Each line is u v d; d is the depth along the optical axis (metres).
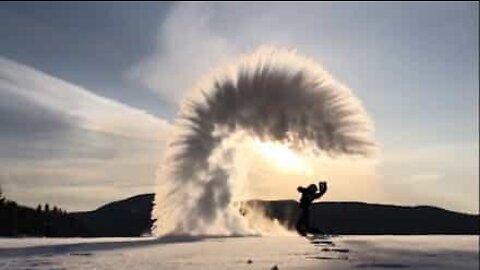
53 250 13.77
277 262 11.55
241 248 14.46
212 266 11.12
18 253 13.10
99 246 15.29
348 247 13.26
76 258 12.43
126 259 12.21
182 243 15.20
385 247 12.98
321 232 21.83
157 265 11.38
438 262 10.66
